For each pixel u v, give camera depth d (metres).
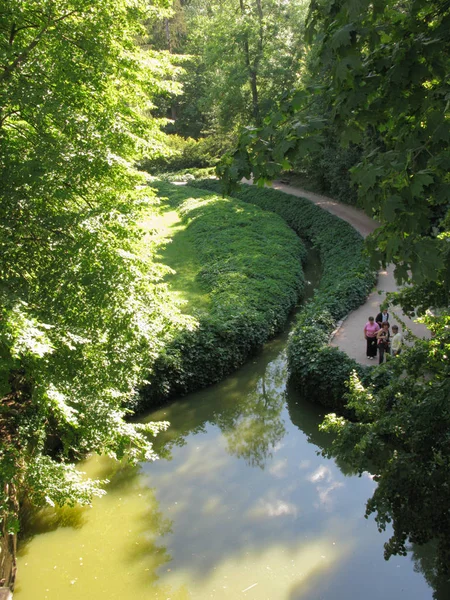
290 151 4.45
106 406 10.02
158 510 12.27
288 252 30.02
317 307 20.58
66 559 10.86
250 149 4.76
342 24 4.30
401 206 3.81
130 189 11.12
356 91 4.25
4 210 9.04
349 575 10.02
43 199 9.45
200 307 22.03
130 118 11.27
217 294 23.14
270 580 9.99
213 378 18.33
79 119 9.39
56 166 8.96
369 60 4.53
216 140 59.84
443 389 7.46
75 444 12.12
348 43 4.03
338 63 4.11
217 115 50.12
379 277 25.27
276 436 15.53
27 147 9.90
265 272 26.06
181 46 62.31
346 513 11.74
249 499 12.46
